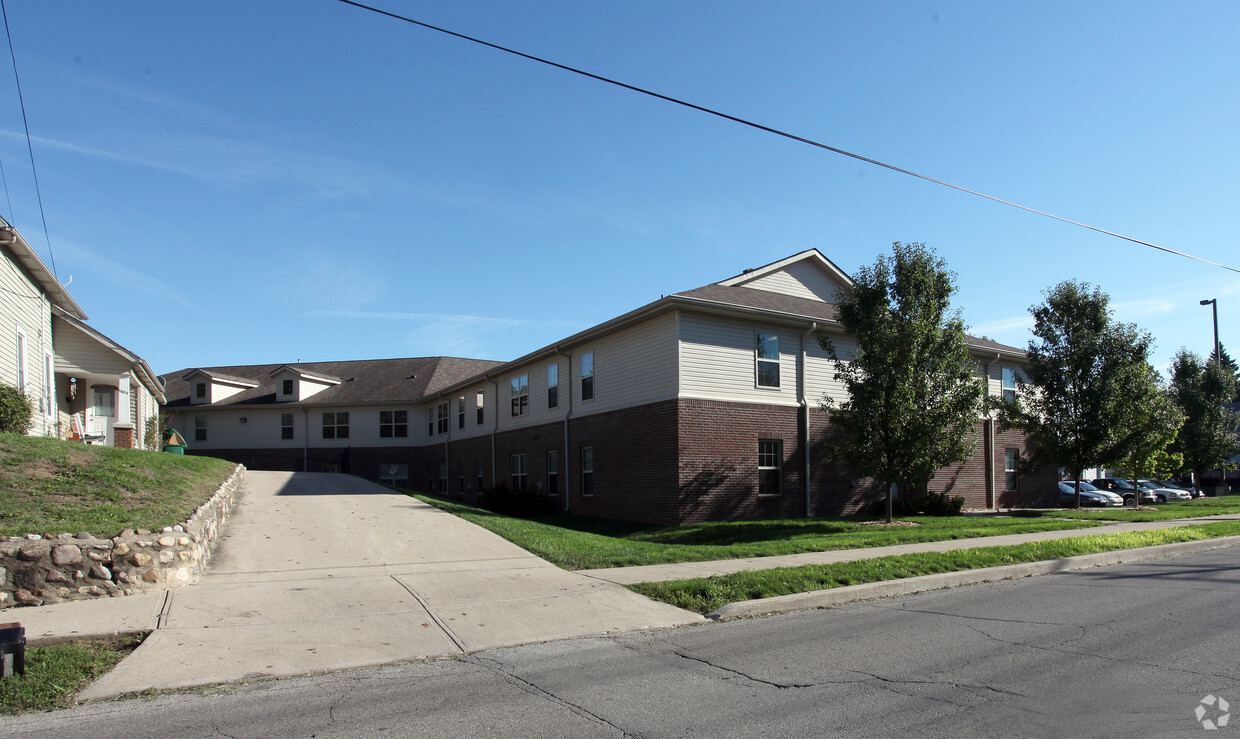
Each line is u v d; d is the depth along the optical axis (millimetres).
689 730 5070
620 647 7438
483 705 5660
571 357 24750
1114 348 23531
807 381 21828
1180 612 8727
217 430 42156
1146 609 8938
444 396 37562
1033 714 5270
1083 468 24125
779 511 20812
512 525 16000
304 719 5344
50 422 21250
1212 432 34125
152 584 9164
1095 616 8578
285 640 7383
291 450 41750
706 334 20109
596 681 6270
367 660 6871
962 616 8711
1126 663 6555
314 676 6469
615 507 21750
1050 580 11406
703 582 9883
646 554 12609
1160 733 4848
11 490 10758
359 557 11891
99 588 8789
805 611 9211
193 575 9891
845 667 6582
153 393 30922
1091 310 23844
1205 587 10461
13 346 18297
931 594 10312
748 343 20844
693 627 8328
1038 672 6320
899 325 18062
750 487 20359
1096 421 23375
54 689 5891
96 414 26094
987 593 10297
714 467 19781
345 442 41688
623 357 21906
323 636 7570
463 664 6852
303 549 12383
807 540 14711
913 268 18094
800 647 7336
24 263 18875
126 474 12789
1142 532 16375
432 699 5809
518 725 5207
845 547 14000
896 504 22641
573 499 24094
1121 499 32156
